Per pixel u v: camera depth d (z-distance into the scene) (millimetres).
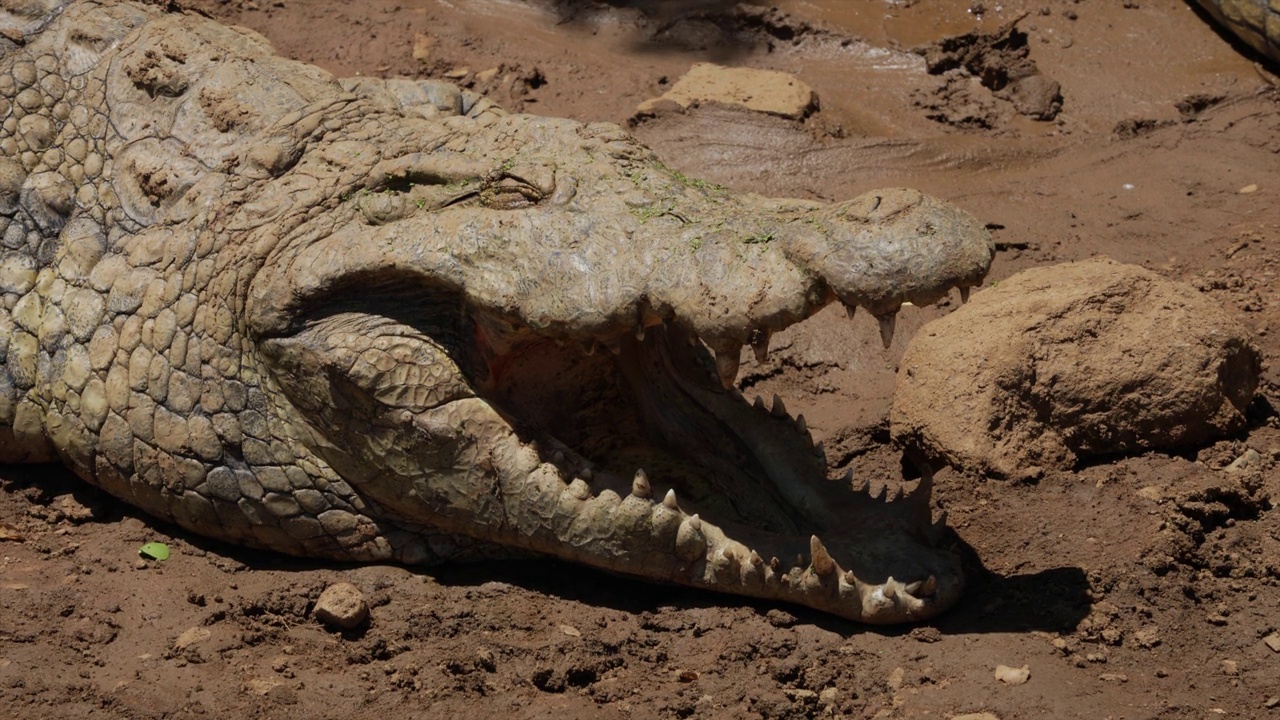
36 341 10586
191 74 10938
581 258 8617
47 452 10750
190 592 9328
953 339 10961
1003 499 10062
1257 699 8297
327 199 9664
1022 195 14805
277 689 8312
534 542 9234
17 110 11234
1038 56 17656
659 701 8305
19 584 9367
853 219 8227
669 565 9016
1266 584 9359
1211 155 15344
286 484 9672
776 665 8562
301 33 17688
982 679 8414
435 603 9227
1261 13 17062
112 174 10836
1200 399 10539
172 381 9867
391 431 9234
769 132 15727
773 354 12586
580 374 9984
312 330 9359
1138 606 9070
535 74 16906
